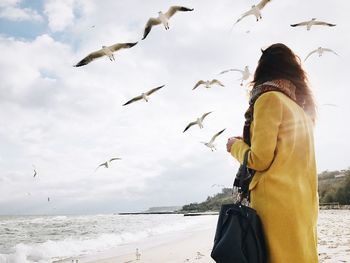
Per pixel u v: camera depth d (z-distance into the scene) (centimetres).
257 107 232
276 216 219
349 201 6994
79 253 1553
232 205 224
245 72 773
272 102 229
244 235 214
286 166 226
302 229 220
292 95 245
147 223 5603
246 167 235
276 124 225
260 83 247
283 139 228
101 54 808
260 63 252
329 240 1189
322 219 3066
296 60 254
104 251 1590
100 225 4900
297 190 223
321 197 7681
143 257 1223
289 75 245
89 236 2772
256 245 212
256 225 216
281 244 216
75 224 5312
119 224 5275
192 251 1318
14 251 1728
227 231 215
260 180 227
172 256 1198
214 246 216
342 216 3622
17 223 5766
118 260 1201
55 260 1343
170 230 3241
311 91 258
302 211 222
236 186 242
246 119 249
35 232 3412
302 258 215
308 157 237
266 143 222
